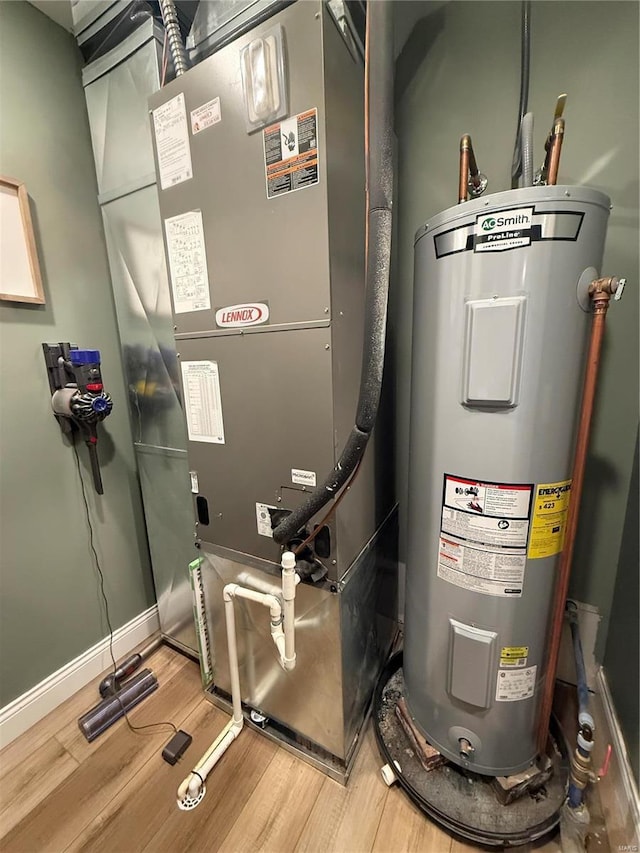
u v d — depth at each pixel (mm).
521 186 968
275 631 1062
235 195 953
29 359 1287
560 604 942
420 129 1271
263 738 1269
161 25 1143
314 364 926
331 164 848
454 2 1152
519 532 882
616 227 1071
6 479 1257
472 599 952
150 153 1210
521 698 975
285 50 816
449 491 938
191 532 1479
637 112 1005
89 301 1444
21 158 1223
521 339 785
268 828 1021
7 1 1161
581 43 1024
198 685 1499
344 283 947
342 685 1084
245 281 985
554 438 838
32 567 1341
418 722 1144
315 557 1024
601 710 1220
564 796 1012
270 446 1042
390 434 1450
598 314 778
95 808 1090
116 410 1567
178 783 1145
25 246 1239
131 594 1690
